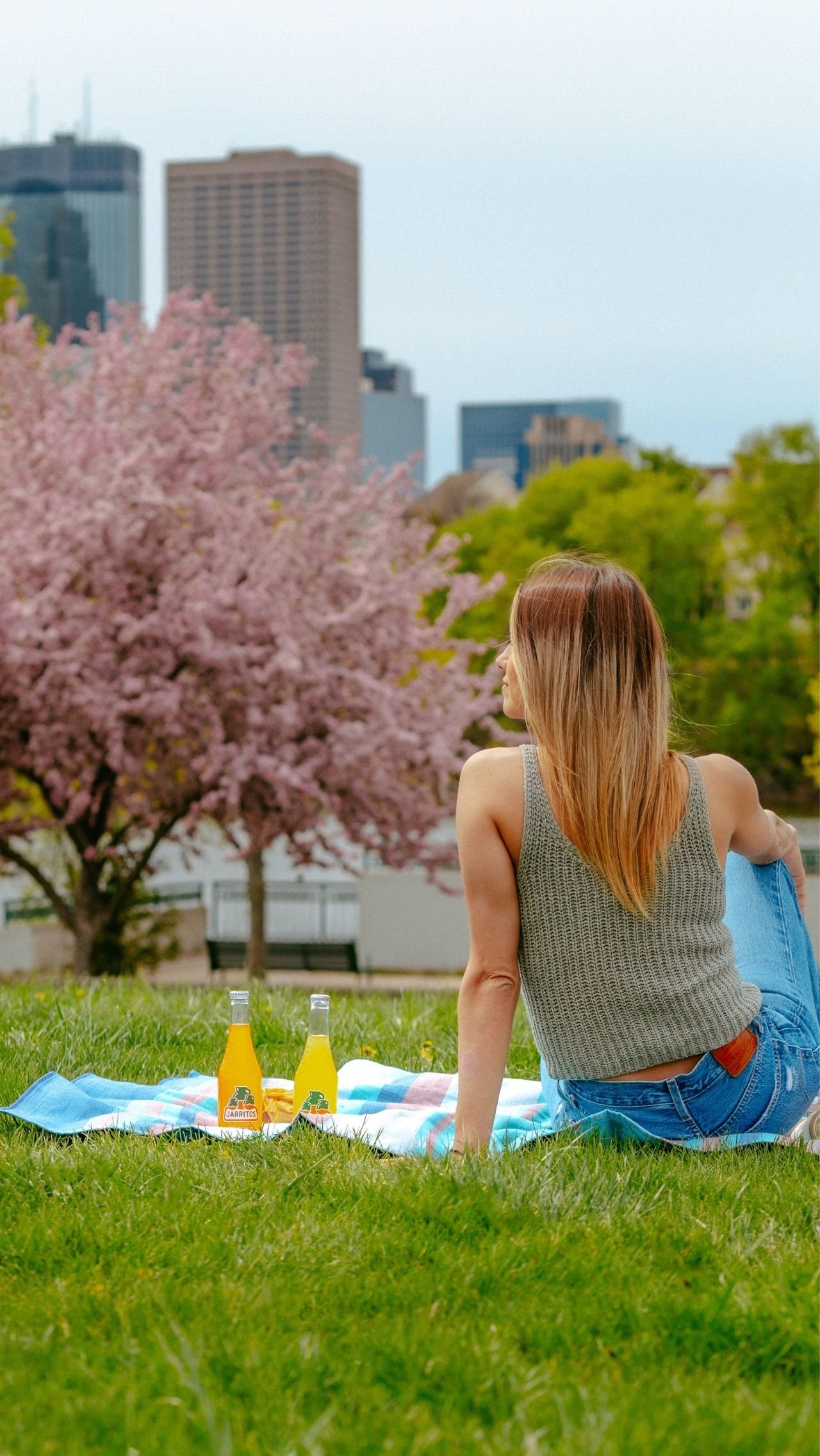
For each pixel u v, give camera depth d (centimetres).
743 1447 201
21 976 1827
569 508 5169
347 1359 228
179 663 1502
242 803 1578
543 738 314
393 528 1730
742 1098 326
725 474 8025
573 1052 324
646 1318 243
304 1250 271
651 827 310
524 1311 247
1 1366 226
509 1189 294
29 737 1511
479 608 4562
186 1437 201
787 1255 269
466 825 315
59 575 1423
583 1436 200
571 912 315
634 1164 315
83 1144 346
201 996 607
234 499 1617
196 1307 247
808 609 4959
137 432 1598
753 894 354
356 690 1620
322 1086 377
